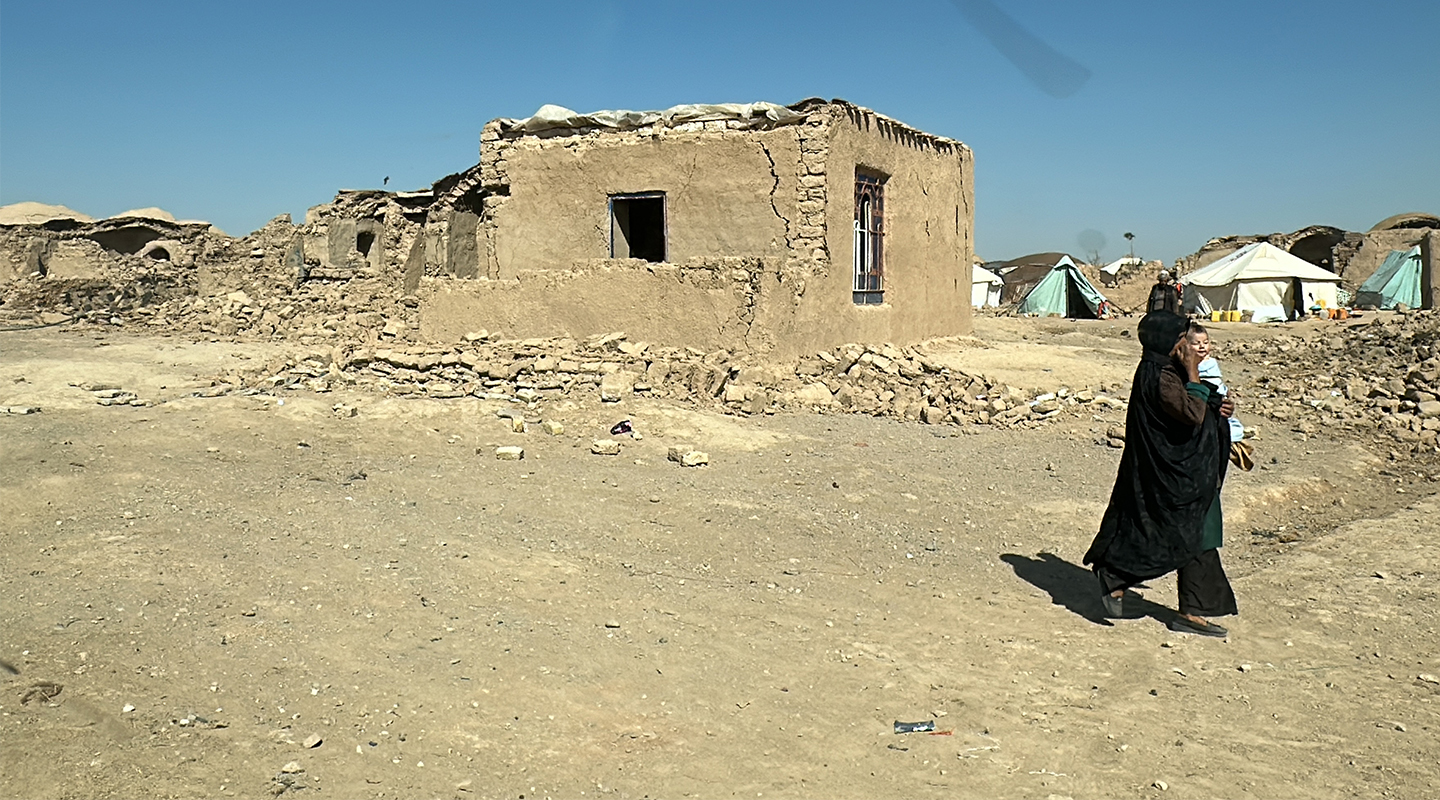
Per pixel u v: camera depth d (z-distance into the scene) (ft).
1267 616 21.11
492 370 40.14
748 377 43.80
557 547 23.52
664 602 20.62
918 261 60.54
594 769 14.39
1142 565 20.07
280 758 14.11
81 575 20.02
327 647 17.46
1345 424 40.52
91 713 14.84
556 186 54.44
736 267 45.85
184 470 27.94
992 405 41.91
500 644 18.02
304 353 46.24
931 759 15.08
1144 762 15.14
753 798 13.88
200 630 17.78
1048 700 17.16
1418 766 15.08
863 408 42.22
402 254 99.55
